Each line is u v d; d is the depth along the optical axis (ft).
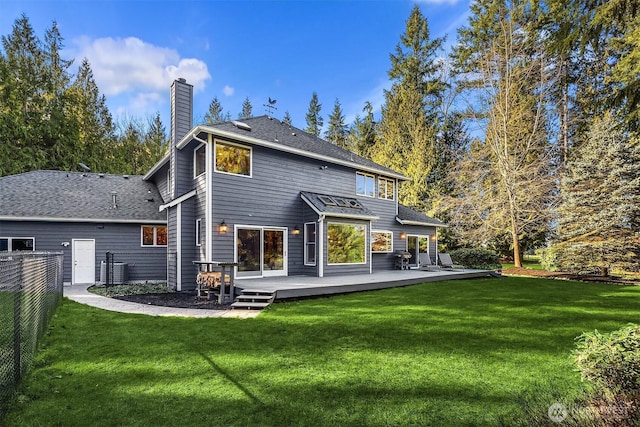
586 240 51.37
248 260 38.81
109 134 97.14
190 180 42.37
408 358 14.84
